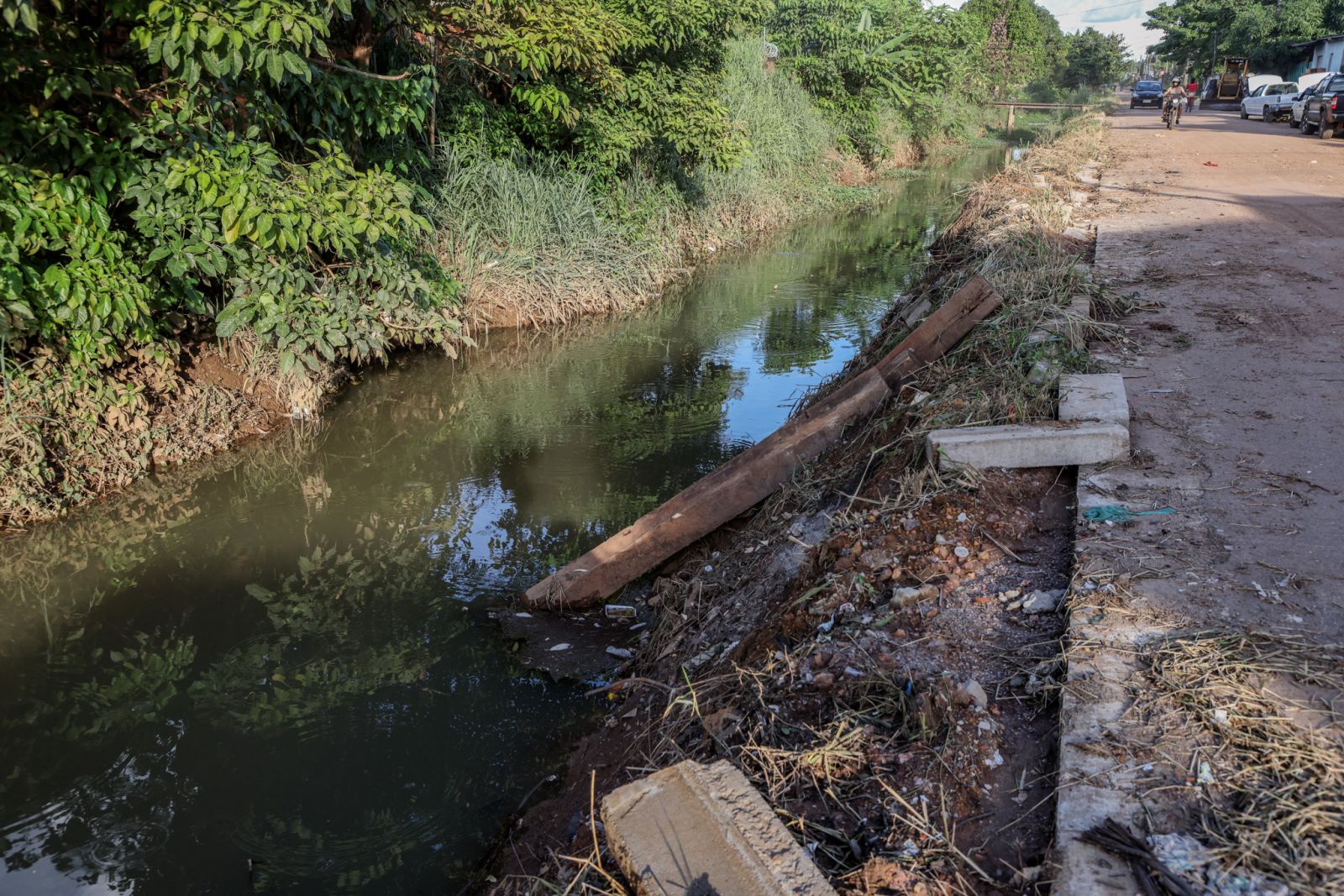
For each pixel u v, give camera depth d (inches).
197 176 255.1
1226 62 1868.8
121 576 220.7
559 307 456.8
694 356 403.2
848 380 287.3
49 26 222.8
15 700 176.9
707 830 96.7
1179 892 82.5
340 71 330.3
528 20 405.7
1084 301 249.1
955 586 141.6
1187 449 169.8
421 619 203.0
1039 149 729.0
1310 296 267.7
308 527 245.6
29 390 249.8
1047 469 168.7
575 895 104.0
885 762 109.4
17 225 225.3
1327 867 83.0
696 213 634.2
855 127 1006.4
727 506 211.9
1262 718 100.7
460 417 328.5
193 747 163.5
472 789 151.8
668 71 549.6
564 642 193.0
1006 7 2174.0
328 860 137.9
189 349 306.8
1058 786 97.0
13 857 139.9
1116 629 120.0
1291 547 135.0
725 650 160.2
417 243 404.2
